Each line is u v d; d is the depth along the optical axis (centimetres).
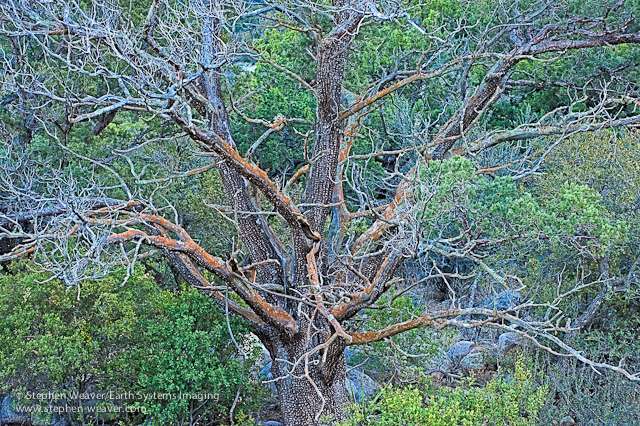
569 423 1048
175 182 1477
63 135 1416
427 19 1670
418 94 1973
